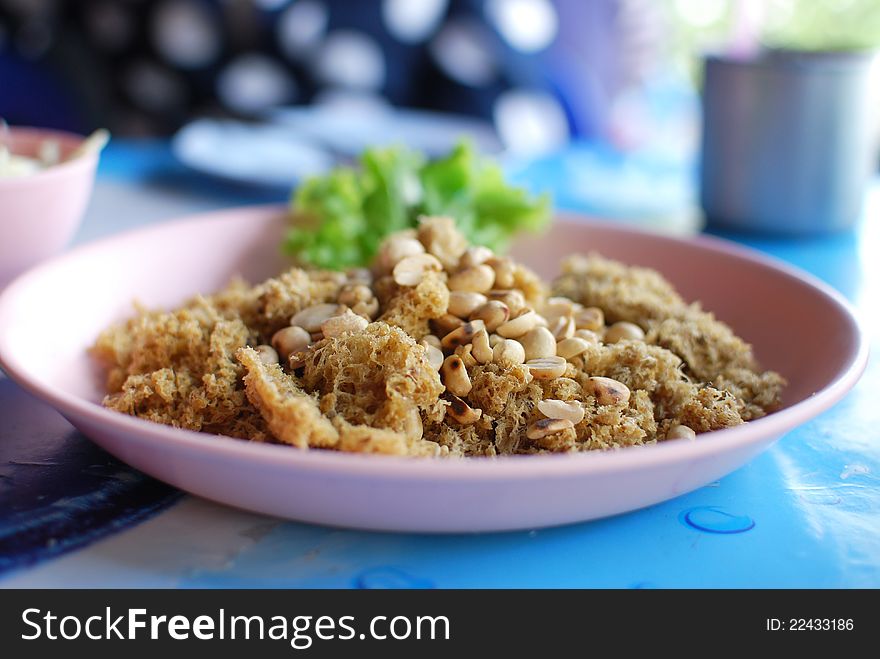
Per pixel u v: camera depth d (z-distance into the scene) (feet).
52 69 7.71
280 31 8.31
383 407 2.21
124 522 2.15
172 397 2.40
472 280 2.62
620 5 8.37
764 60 4.25
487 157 5.25
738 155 4.39
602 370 2.54
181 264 3.46
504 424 2.36
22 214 3.23
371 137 5.55
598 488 1.92
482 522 2.00
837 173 4.32
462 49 8.13
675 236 3.52
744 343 2.96
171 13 8.24
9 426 2.57
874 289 3.84
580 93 8.34
